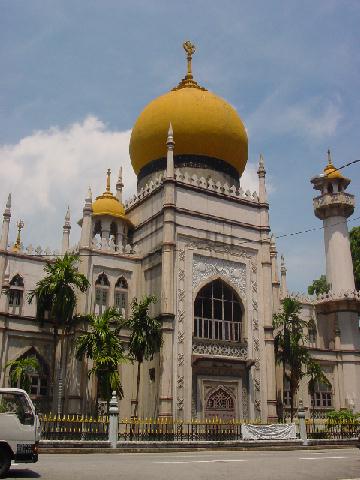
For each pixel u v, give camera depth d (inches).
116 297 1412.4
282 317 1477.6
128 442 932.6
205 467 613.6
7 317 1275.8
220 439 1162.0
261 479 521.7
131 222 1572.3
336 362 1772.9
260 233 1533.0
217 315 1403.8
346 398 1727.4
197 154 1567.4
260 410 1366.9
